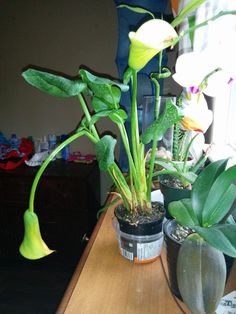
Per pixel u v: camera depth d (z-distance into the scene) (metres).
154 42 0.37
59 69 1.91
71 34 1.84
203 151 0.89
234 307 0.51
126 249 0.64
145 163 0.66
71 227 1.77
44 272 1.77
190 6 0.44
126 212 0.64
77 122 2.00
